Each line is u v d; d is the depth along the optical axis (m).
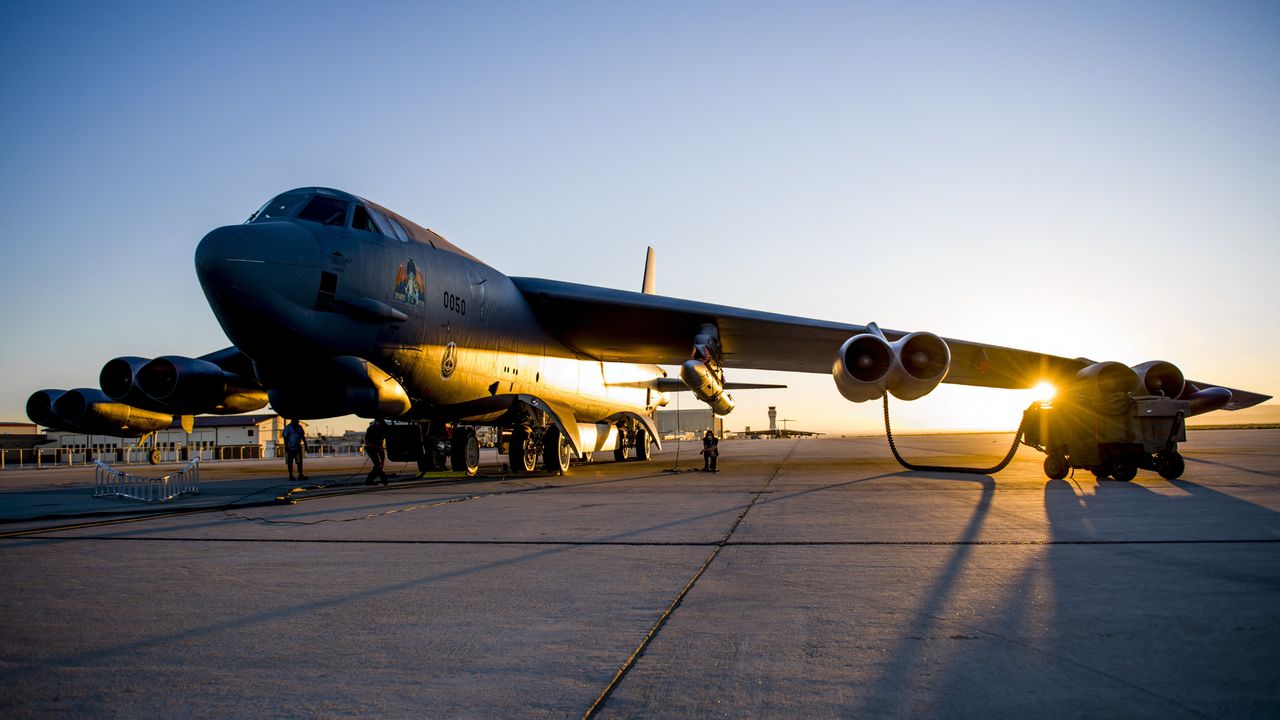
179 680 2.73
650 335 15.52
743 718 2.32
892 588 3.97
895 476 12.55
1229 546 5.09
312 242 9.95
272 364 10.28
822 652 2.93
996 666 2.74
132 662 2.94
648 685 2.62
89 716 2.42
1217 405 13.19
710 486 11.02
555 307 14.48
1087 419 10.79
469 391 12.95
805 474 13.63
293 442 13.73
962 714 2.32
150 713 2.44
